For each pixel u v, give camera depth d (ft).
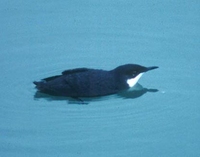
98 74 51.44
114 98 51.52
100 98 51.26
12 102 51.16
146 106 50.72
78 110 50.03
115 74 51.93
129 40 60.49
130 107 50.49
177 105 50.88
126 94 52.11
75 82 50.49
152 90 53.01
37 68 56.65
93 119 48.93
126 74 51.78
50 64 57.31
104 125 48.21
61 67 56.85
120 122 48.57
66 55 58.59
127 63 57.16
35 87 53.26
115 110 50.06
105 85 51.08
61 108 50.29
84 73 51.24
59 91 50.60
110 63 57.26
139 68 52.21
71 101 51.03
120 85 51.62
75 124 48.34
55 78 52.11
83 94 50.67
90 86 50.65
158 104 51.03
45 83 50.75
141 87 53.47
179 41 59.98
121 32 61.52
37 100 51.34
